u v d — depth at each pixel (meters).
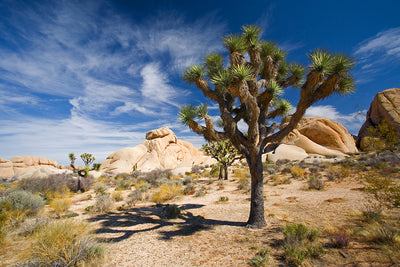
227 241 5.06
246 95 5.45
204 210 8.66
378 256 3.52
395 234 4.00
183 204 10.13
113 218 7.77
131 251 4.74
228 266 3.81
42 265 3.72
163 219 7.52
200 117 6.27
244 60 6.38
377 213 5.50
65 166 51.38
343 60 4.91
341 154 31.16
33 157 45.88
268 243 4.68
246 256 4.14
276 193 11.02
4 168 41.03
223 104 6.61
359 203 7.27
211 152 20.23
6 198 7.94
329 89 5.18
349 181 11.75
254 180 6.14
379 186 4.98
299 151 33.75
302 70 6.79
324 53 4.99
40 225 5.96
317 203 8.00
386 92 42.09
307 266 3.44
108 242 5.38
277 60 6.88
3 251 4.76
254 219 5.96
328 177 13.30
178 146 50.22
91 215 8.32
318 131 36.94
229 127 6.21
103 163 43.84
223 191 13.22
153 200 11.20
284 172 19.42
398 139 4.64
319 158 24.95
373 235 4.19
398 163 12.96
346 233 4.57
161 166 42.84
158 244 5.14
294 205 8.06
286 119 7.15
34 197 8.46
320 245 4.18
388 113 38.22
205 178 22.56
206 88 6.74
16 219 6.45
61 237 3.99
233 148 19.81
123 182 21.06
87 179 17.98
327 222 5.67
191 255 4.42
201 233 5.81
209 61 6.74
